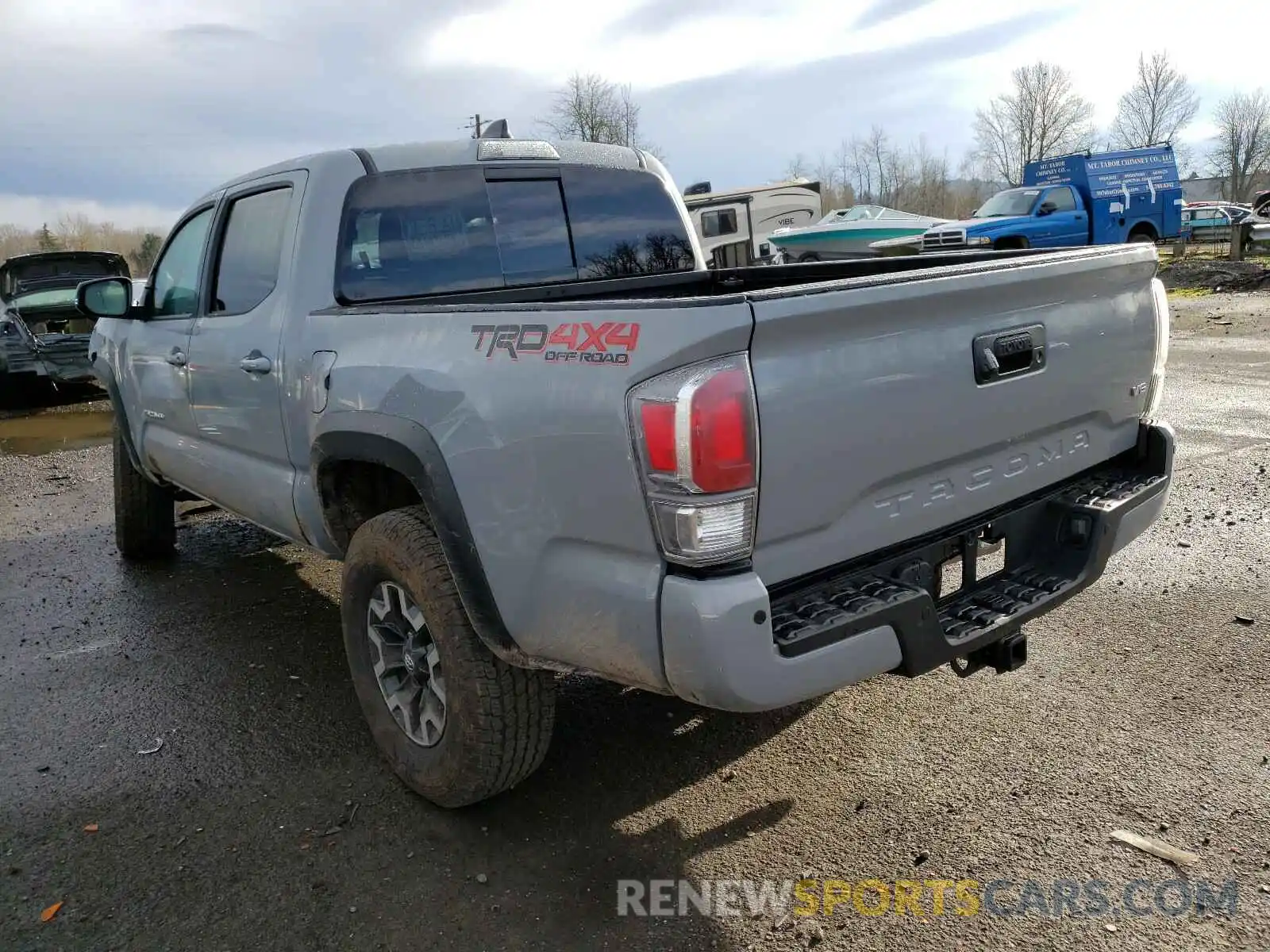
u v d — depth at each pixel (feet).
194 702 12.89
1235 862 8.70
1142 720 11.13
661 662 7.38
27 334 41.39
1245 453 22.07
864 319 7.57
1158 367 10.85
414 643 9.98
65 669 14.16
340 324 10.66
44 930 8.53
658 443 7.04
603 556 7.71
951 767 10.43
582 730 11.64
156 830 9.98
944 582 9.95
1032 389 9.11
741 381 6.95
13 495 26.14
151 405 16.10
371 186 12.02
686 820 9.77
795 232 80.28
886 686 12.28
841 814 9.73
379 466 11.23
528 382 8.02
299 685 13.32
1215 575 15.16
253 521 13.99
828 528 7.80
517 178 13.24
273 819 10.11
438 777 9.64
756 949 8.00
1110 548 9.67
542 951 8.04
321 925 8.46
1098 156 75.77
